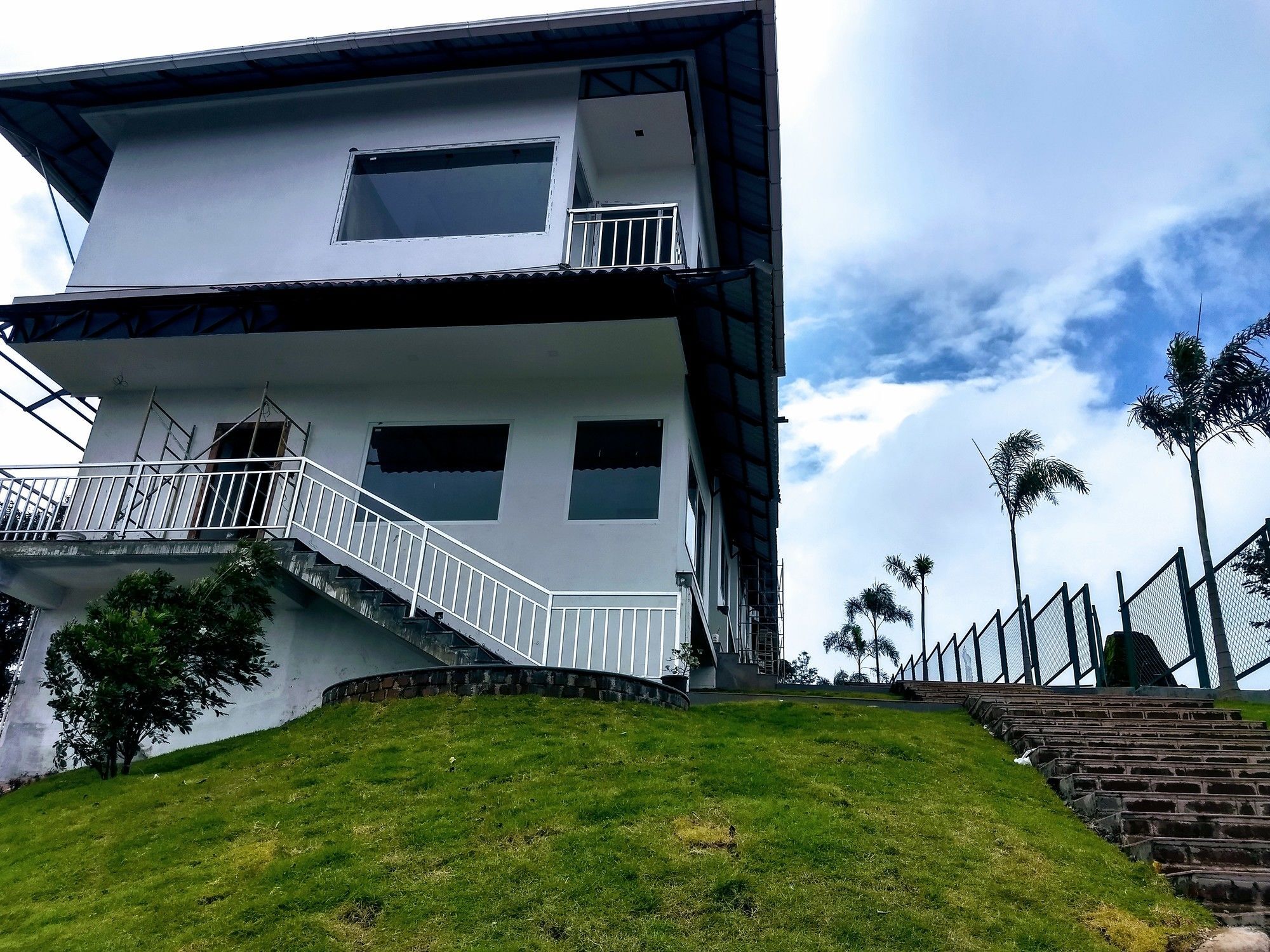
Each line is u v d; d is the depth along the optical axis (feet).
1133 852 19.89
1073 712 31.48
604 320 39.32
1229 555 39.81
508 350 42.50
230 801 23.21
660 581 40.40
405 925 16.29
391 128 47.37
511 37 44.16
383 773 23.50
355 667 38.04
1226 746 26.94
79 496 46.01
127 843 21.42
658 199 48.80
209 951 15.93
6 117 49.52
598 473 42.83
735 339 41.14
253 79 48.21
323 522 43.98
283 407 46.62
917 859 18.66
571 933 15.87
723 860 18.15
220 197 47.67
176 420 47.29
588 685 29.40
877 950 15.43
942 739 28.86
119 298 42.16
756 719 30.30
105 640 28.76
